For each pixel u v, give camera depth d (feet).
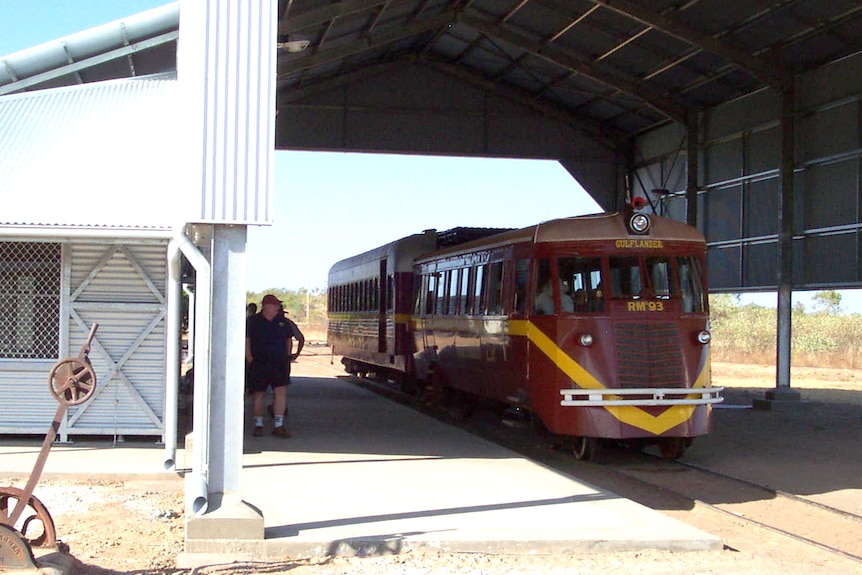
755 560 25.58
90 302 38.68
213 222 24.43
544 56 79.51
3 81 43.37
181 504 30.19
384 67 91.97
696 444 51.62
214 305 24.88
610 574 23.40
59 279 38.86
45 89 46.09
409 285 70.64
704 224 84.79
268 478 33.65
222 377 24.91
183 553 23.95
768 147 75.92
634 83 81.87
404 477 34.35
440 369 61.26
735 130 79.82
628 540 25.62
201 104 24.52
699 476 41.39
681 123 83.82
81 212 36.29
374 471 35.58
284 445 42.37
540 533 25.89
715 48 68.74
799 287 72.28
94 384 21.90
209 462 24.77
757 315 215.31
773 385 101.45
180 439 42.63
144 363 38.99
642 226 41.91
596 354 40.45
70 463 34.53
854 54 65.87
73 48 43.29
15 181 38.06
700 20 67.41
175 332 34.32
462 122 94.68
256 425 45.42
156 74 47.80
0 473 32.73
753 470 43.32
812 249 70.95
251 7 24.95
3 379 38.68
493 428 58.13
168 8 43.39
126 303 38.88
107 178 38.68
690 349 41.11
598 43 76.59
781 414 67.77
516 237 46.06
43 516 22.21
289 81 84.28
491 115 95.35
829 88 68.28
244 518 24.25
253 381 45.11
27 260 38.88
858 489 38.83
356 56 83.87
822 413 68.44
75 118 43.16
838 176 67.97
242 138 24.64
